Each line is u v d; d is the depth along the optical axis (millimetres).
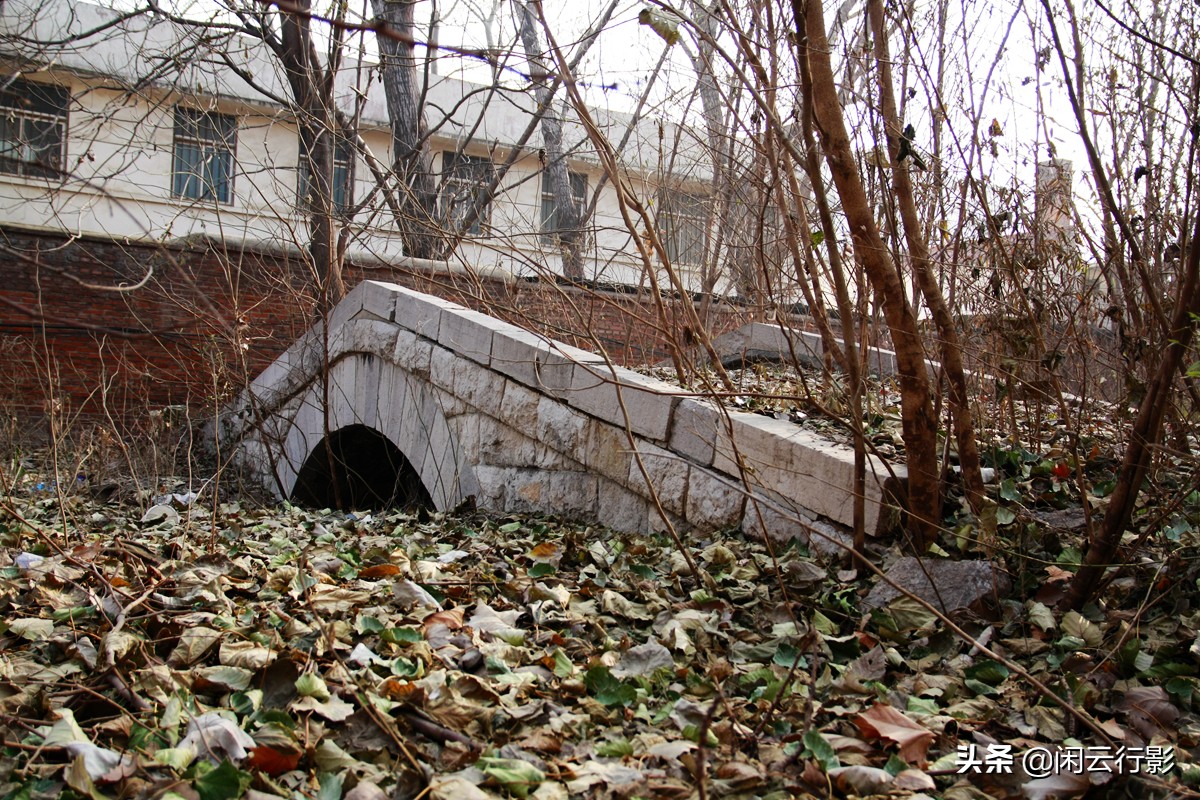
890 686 3402
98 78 14656
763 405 5812
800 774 2688
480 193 13820
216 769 2375
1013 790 2654
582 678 3359
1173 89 4066
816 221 5781
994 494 4469
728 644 3793
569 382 6457
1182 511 4109
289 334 12891
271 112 17375
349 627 3766
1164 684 3117
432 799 2404
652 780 2549
